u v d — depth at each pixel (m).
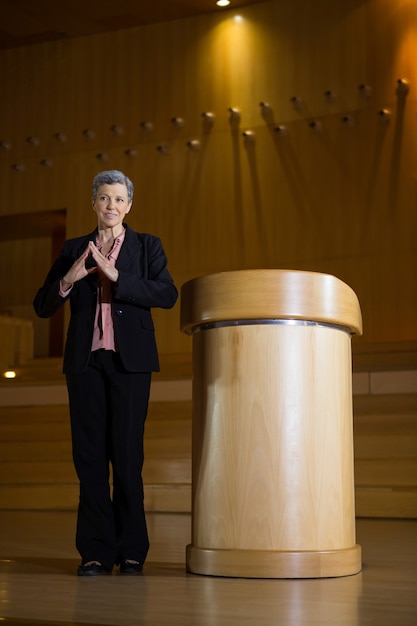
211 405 2.29
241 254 7.99
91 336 2.31
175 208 8.29
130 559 2.27
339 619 1.55
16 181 8.94
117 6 8.27
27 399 6.47
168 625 1.50
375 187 7.62
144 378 2.35
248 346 2.27
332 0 7.98
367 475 4.72
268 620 1.55
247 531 2.19
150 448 5.38
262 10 8.22
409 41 7.67
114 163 8.58
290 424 2.22
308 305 2.25
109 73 8.73
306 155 7.89
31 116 8.97
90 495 2.28
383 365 6.34
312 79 7.95
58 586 2.01
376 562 2.50
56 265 2.45
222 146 8.20
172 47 8.52
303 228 7.80
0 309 10.70
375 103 7.71
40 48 9.02
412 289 7.39
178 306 8.11
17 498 5.29
